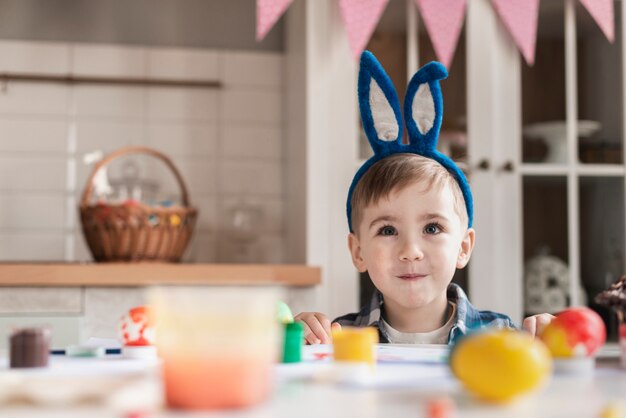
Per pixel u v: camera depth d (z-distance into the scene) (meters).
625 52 2.43
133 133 2.62
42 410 0.44
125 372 0.60
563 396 0.50
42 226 2.57
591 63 2.42
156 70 2.65
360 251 1.28
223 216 2.66
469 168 2.35
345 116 2.30
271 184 2.68
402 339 1.23
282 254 2.67
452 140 2.35
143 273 2.01
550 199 2.39
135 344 0.75
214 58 2.68
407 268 1.17
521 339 0.51
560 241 2.39
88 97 2.61
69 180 2.58
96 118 2.61
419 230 1.17
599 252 2.40
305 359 0.71
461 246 1.29
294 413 0.43
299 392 0.51
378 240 1.19
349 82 2.31
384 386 0.53
